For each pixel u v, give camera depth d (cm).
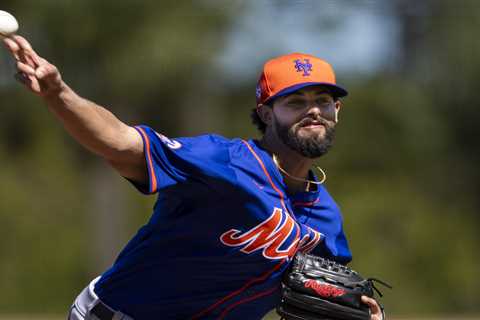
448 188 8156
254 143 1359
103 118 1141
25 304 7700
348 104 7819
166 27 5491
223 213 1275
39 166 7981
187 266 1325
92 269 7612
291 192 1380
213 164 1237
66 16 5453
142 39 5484
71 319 1421
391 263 7869
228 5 5728
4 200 7881
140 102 6344
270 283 1366
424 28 7675
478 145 8112
